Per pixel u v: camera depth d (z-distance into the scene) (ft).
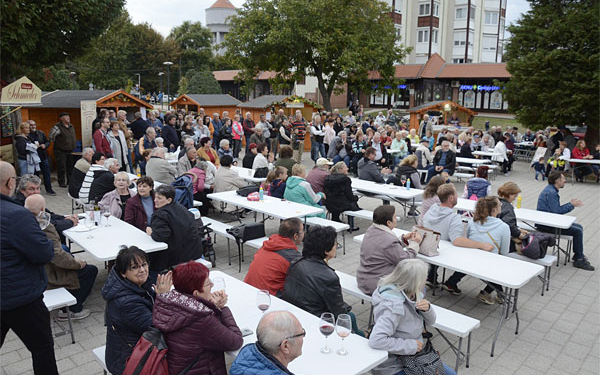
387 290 10.88
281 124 58.18
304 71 95.81
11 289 10.49
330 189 26.94
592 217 33.83
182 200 22.59
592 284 21.15
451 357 14.73
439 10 160.97
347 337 10.89
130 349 10.59
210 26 264.93
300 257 13.75
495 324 17.12
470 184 28.09
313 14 84.89
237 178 28.71
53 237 14.79
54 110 46.11
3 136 37.81
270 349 8.50
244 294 13.08
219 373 9.71
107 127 36.73
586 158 50.19
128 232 17.98
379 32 94.43
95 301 18.01
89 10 39.27
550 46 56.80
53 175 43.52
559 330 16.75
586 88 52.49
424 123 67.82
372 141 47.24
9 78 41.19
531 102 58.70
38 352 11.27
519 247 19.15
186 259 17.12
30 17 35.04
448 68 130.41
